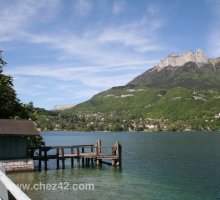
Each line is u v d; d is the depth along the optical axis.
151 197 29.62
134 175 42.91
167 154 80.94
